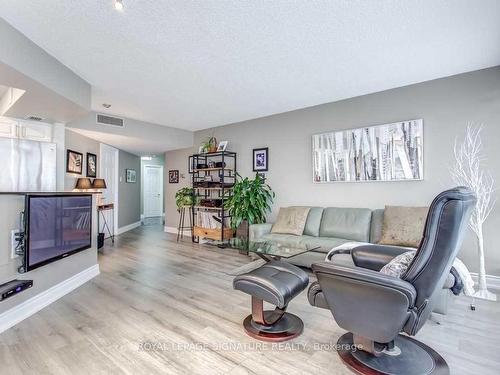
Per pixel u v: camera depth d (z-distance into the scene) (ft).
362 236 11.24
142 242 17.89
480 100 9.79
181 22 6.99
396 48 8.35
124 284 10.02
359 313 4.98
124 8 6.41
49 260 8.18
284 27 7.24
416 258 4.62
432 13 6.69
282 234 12.93
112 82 10.84
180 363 5.53
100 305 8.22
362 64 9.42
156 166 32.04
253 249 10.38
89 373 5.22
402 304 4.51
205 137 19.48
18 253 7.34
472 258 9.90
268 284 6.21
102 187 15.87
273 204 15.62
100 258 13.75
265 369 5.36
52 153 12.07
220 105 13.94
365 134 12.21
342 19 6.91
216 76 10.37
